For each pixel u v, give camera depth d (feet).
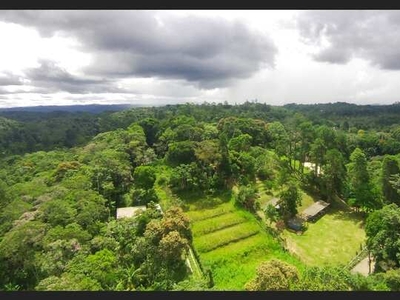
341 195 208.64
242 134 266.16
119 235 127.24
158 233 121.39
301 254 146.00
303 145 236.43
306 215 180.04
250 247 145.28
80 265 101.86
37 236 114.01
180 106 555.28
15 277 110.11
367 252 142.00
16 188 178.19
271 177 217.77
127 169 201.26
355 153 192.44
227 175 203.41
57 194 158.92
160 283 103.24
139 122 324.39
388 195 186.50
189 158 215.10
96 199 151.53
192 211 171.53
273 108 596.29
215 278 125.49
